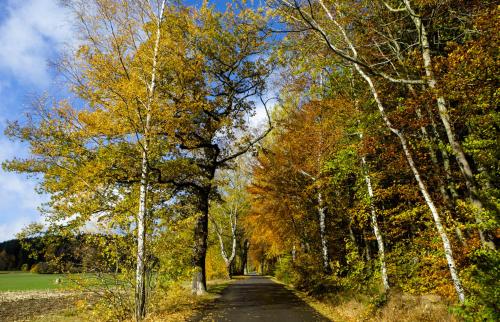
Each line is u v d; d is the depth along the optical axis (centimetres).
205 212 2042
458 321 787
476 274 786
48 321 1403
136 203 1320
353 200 1762
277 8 1127
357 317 1116
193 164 1819
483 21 830
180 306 1477
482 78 879
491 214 795
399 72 1222
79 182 1310
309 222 2191
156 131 1367
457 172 1093
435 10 968
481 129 959
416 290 1091
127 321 1165
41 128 1328
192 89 1620
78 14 1257
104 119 1341
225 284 3034
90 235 1190
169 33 1456
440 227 839
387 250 1473
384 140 1302
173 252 1299
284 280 3153
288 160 1998
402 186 1243
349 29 1232
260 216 2366
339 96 1447
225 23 1752
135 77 1327
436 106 1080
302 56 1222
